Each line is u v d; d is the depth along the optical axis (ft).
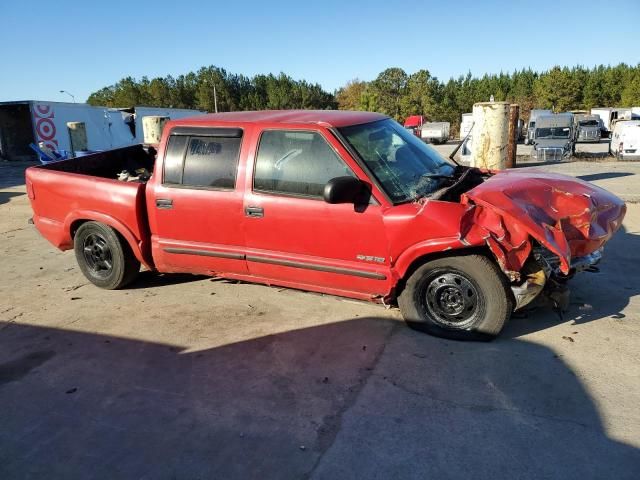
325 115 15.65
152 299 17.66
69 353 14.02
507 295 12.98
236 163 15.38
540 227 12.21
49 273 21.11
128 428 10.68
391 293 14.02
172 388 12.10
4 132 94.48
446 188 14.07
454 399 11.07
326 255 14.49
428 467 9.12
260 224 15.12
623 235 22.97
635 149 59.93
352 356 13.12
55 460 9.81
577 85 210.59
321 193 14.20
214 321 15.62
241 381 12.25
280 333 14.61
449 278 13.42
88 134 94.32
